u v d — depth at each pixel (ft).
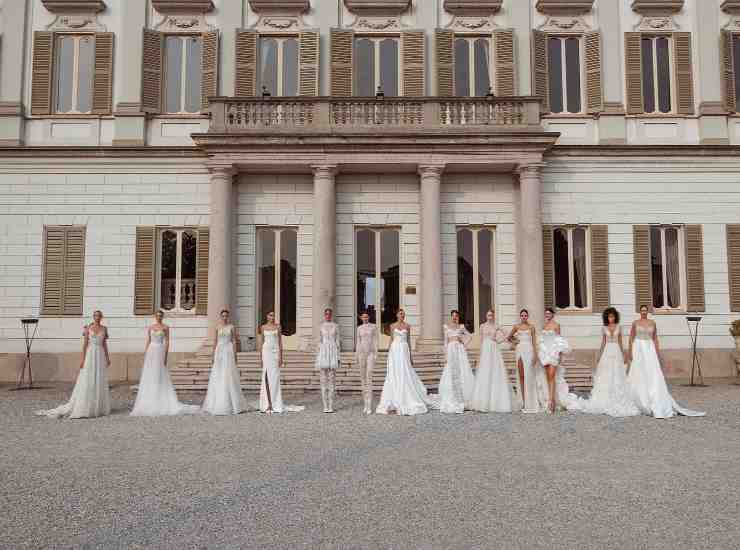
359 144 52.95
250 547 15.02
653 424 32.40
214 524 16.66
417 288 56.49
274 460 24.17
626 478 21.35
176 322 55.67
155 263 56.29
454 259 56.70
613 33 58.49
